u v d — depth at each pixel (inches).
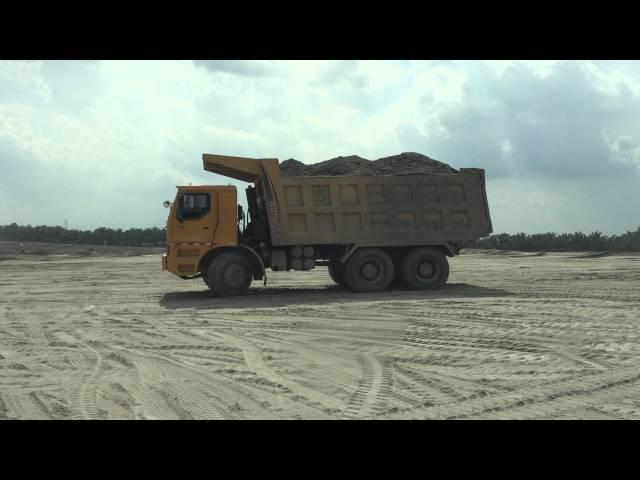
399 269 651.5
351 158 740.7
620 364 291.1
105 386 258.1
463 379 265.9
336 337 373.4
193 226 593.6
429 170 716.7
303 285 730.8
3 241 2226.9
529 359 303.4
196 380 267.9
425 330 390.3
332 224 622.2
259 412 220.5
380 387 253.4
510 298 548.4
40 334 393.4
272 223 609.3
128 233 2295.8
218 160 605.6
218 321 443.5
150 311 501.0
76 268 1090.7
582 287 641.0
